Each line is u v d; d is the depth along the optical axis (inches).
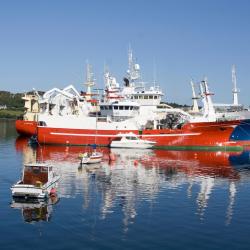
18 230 983.6
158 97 3432.6
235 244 912.3
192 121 3184.1
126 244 901.8
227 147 3070.9
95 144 3053.6
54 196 1357.0
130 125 3272.6
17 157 2497.5
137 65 3513.8
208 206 1262.3
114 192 1455.5
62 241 913.5
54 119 3319.4
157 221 1082.7
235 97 3476.9
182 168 2139.5
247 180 1765.5
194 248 883.4
